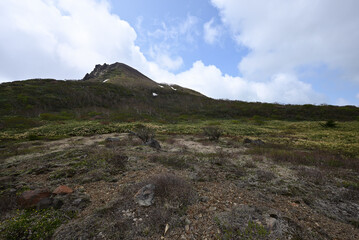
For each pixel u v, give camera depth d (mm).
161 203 3527
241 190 4789
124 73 123625
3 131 21328
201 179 5465
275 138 19891
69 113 41406
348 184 5762
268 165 8242
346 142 16984
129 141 15188
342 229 3230
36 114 36906
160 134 22516
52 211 3297
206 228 2852
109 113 44375
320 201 4512
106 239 2549
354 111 42062
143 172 5945
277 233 2730
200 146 14344
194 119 43562
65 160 7320
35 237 2535
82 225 2820
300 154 10383
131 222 2943
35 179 5281
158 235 2686
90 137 18875
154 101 69500
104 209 3309
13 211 3270
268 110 50781
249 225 2838
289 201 4352
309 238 2752
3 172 6207
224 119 44031
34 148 12180
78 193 4148
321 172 7129
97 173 5566
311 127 28500
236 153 11250
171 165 7141
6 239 2443
